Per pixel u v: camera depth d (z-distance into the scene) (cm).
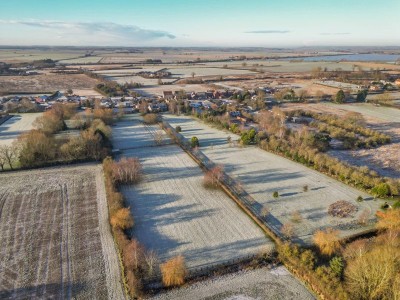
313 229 5584
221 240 5331
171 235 5481
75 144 8588
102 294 4231
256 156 9025
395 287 3781
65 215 6038
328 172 7794
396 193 6581
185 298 4166
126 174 7406
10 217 5953
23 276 4525
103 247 5144
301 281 4450
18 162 8400
